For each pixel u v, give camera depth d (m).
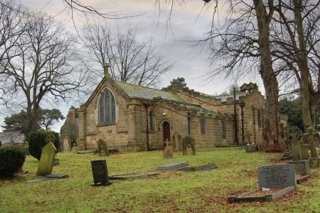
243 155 25.42
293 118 65.19
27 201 12.86
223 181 14.80
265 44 26.53
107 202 11.69
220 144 45.69
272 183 11.85
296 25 29.66
